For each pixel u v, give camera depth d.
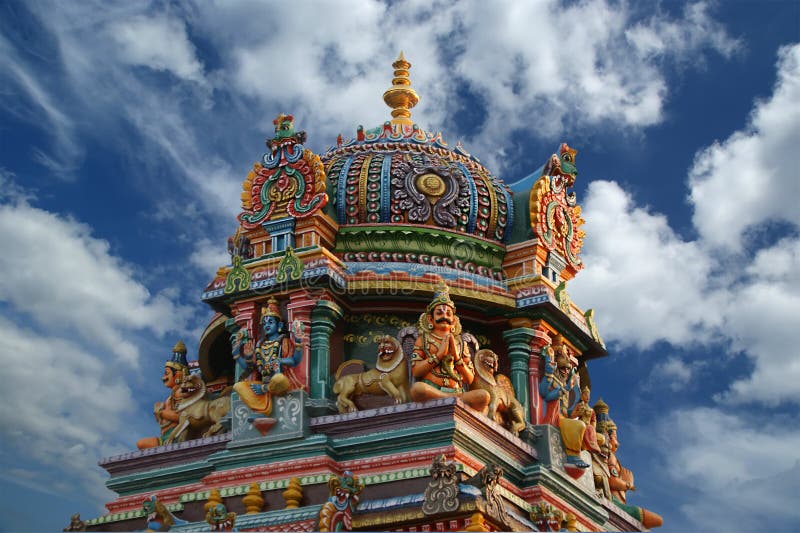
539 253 22.66
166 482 21.69
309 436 20.39
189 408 22.52
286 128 22.70
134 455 21.89
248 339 21.52
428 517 18.52
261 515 19.73
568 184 23.72
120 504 21.91
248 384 20.84
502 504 18.89
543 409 21.72
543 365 22.02
